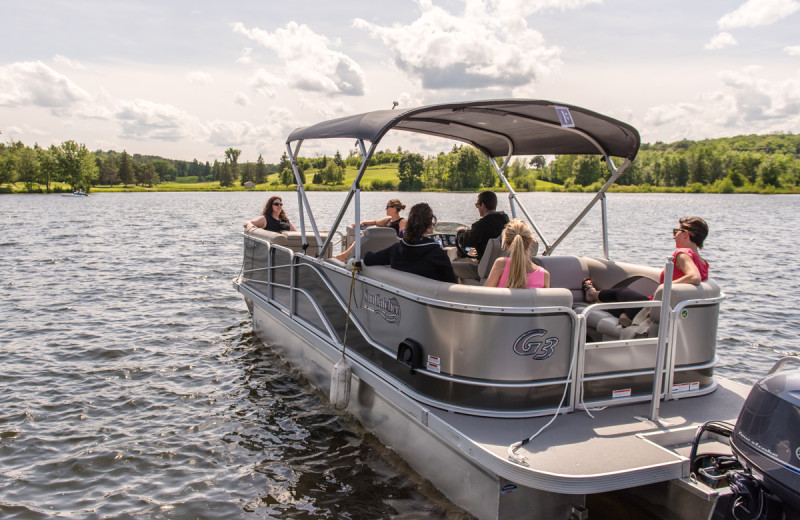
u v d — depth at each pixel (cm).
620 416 400
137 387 669
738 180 13038
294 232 770
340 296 543
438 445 412
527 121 559
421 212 467
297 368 688
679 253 449
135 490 461
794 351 848
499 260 431
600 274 591
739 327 973
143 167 18338
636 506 366
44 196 11519
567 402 403
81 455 513
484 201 567
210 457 511
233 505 440
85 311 1024
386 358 465
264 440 539
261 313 813
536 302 386
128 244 2127
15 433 551
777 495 288
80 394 648
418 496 432
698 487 334
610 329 490
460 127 618
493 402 391
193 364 743
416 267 464
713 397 441
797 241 2438
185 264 1594
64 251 1889
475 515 373
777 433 290
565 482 320
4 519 418
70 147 13675
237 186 17925
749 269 1596
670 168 13262
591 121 512
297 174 626
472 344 392
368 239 573
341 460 494
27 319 964
